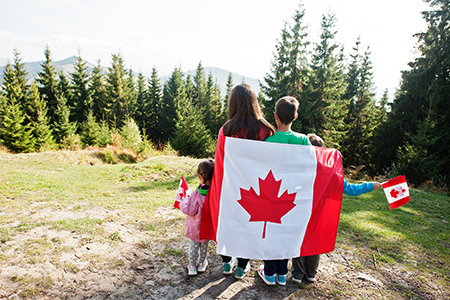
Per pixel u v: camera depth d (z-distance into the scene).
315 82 23.52
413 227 5.20
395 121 20.75
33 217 4.43
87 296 2.59
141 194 6.59
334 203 2.65
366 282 3.07
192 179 8.85
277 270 2.84
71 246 3.45
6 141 19.91
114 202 5.59
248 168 2.45
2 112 21.14
